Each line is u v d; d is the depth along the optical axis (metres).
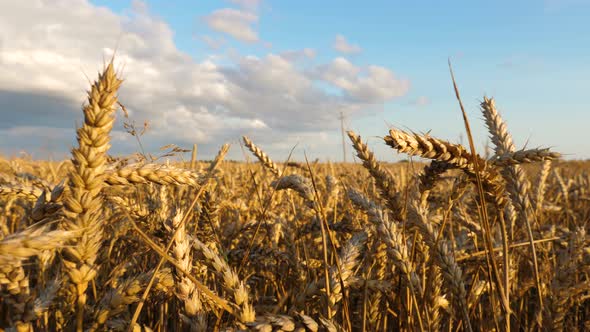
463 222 3.46
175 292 1.72
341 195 5.70
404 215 2.48
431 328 2.31
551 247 4.24
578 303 3.49
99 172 1.34
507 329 2.01
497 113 2.73
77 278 1.37
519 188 2.74
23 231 1.08
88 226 1.36
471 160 2.03
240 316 1.60
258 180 7.01
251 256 3.54
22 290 1.51
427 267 2.69
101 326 1.50
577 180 9.45
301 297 2.18
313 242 4.42
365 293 2.36
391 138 1.72
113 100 1.32
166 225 1.82
